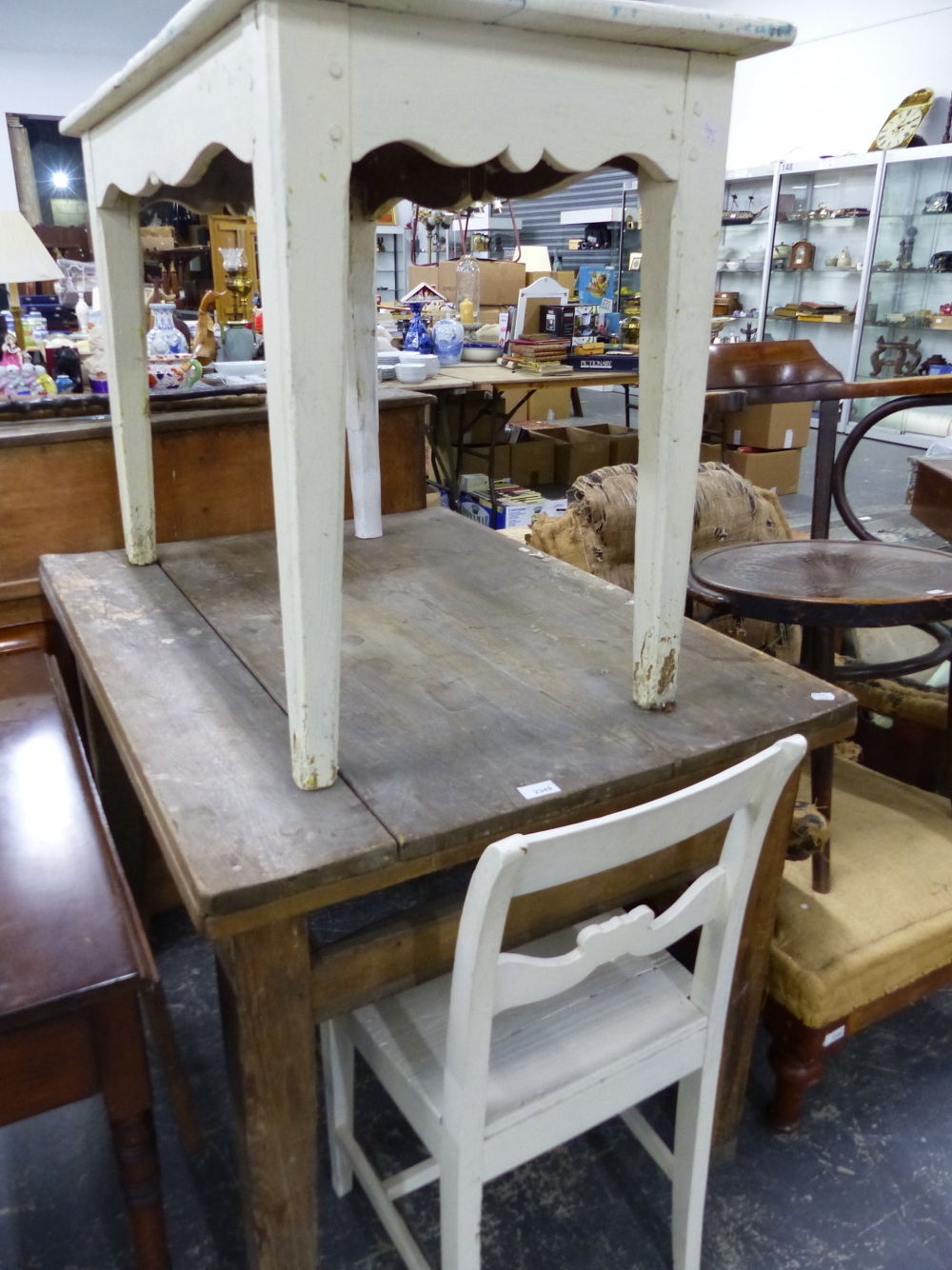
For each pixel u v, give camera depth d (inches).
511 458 178.2
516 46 29.5
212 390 66.5
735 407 113.3
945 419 246.8
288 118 26.2
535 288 162.9
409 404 70.6
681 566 39.4
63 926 36.7
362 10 26.6
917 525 155.2
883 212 255.4
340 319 28.9
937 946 52.9
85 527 62.9
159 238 188.7
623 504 75.3
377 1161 53.2
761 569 54.6
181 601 52.7
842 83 270.5
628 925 34.6
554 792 34.4
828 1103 56.9
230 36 28.0
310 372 28.8
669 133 33.3
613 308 232.4
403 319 180.5
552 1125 37.3
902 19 251.6
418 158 51.5
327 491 30.5
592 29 29.8
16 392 67.2
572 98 31.1
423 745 37.8
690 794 32.1
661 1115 56.4
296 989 33.9
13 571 61.7
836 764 67.4
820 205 275.6
